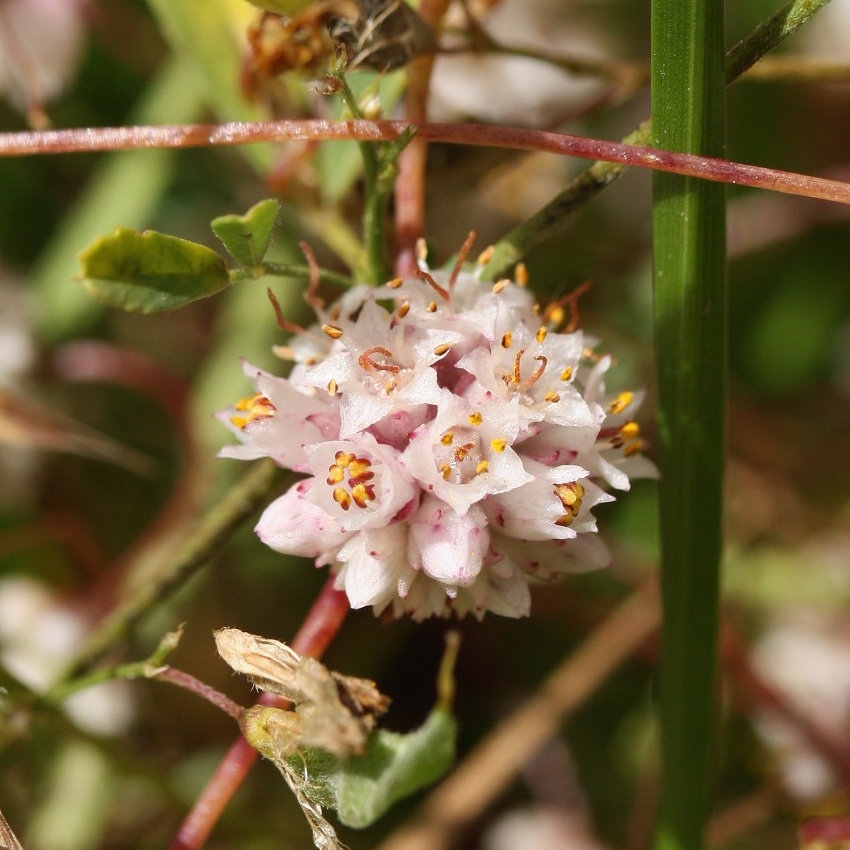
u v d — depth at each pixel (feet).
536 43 0.44
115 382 0.44
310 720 0.34
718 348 0.36
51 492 0.43
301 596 0.42
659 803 0.37
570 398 0.35
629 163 0.35
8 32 0.42
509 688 0.43
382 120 0.36
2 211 0.45
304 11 0.35
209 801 0.37
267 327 0.42
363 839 0.41
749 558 0.43
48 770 0.40
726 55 0.35
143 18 0.43
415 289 0.35
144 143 0.35
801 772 0.41
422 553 0.34
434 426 0.34
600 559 0.35
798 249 0.46
